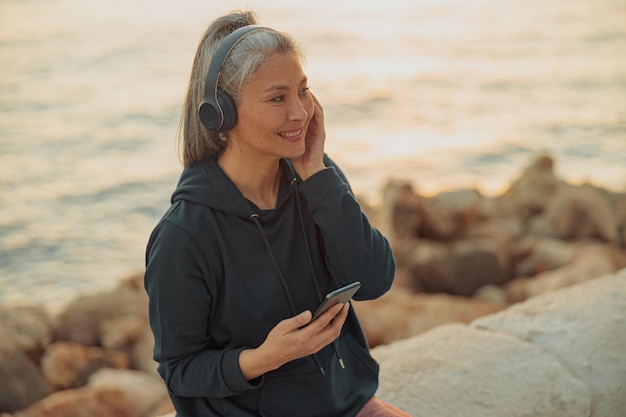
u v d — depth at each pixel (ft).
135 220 52.85
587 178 61.72
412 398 7.77
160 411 22.61
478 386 7.93
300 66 5.30
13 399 25.11
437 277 33.12
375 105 87.35
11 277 44.14
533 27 149.07
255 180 5.59
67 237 49.62
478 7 176.04
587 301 9.48
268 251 5.50
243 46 5.18
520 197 40.60
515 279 34.22
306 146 5.76
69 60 118.73
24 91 97.55
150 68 113.09
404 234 36.50
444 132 76.07
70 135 75.82
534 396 7.86
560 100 89.71
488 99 91.81
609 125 77.05
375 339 25.57
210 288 5.32
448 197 37.29
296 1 175.32
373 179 61.62
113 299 30.58
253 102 5.21
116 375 24.63
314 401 5.71
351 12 163.63
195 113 5.48
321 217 5.62
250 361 5.17
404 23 154.81
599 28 144.97
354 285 5.10
